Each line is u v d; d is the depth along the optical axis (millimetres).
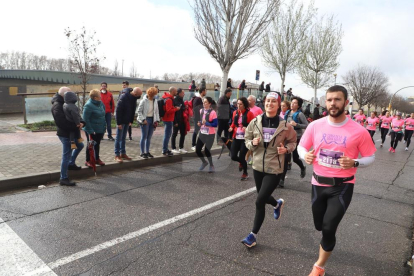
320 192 2654
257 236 3543
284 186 5844
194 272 2729
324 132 2619
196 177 6090
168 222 3811
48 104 13031
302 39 22172
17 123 14148
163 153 7457
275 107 3295
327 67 28828
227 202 4695
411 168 8734
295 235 3611
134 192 4918
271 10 11734
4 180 4707
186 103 7980
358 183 6414
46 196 4516
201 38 12086
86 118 5590
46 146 7855
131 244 3203
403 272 2912
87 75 13750
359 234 3771
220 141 6383
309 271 2834
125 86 9367
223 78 12203
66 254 2938
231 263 2914
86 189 4949
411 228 4047
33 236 3270
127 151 7797
